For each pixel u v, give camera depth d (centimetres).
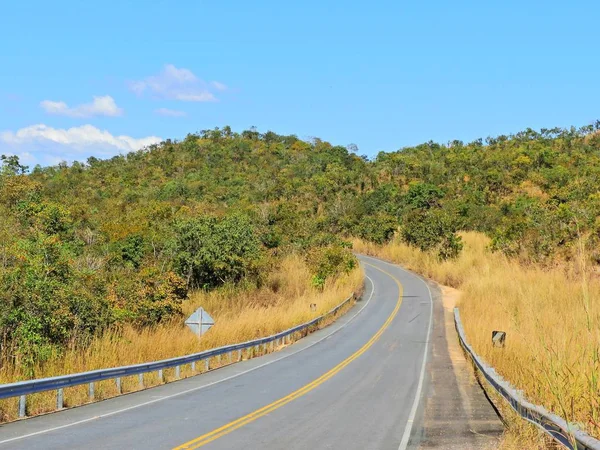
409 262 7100
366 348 2958
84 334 2003
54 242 2444
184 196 10488
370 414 1357
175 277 3058
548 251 4272
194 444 1017
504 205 8256
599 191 5153
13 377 1472
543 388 1012
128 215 7075
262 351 2786
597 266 3578
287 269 5162
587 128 15912
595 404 802
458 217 7700
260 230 5853
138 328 2686
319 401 1539
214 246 4294
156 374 1966
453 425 1238
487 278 4459
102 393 1584
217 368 2273
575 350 984
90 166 15088
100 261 3831
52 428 1152
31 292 1867
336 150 17125
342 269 5500
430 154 15125
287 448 999
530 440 952
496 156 12362
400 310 4588
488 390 1653
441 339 3319
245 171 13938
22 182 5684
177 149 16262
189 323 2438
